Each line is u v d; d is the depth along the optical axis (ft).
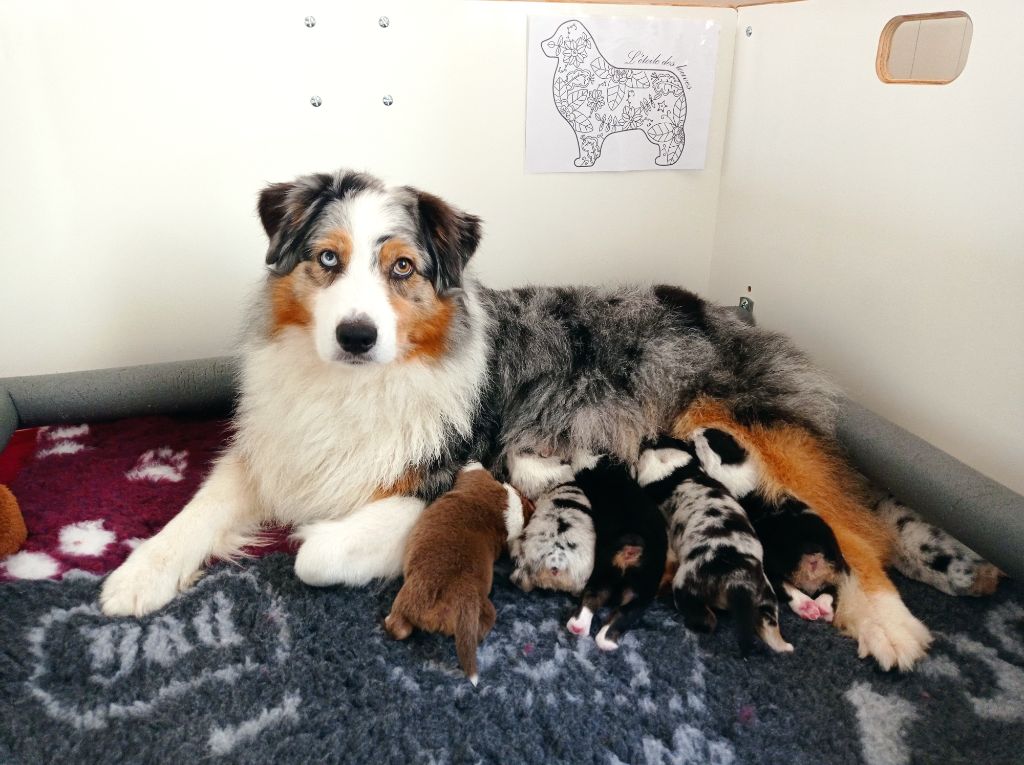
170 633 5.10
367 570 5.52
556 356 7.04
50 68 6.78
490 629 5.22
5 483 6.63
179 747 4.29
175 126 7.28
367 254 5.42
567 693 4.81
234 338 8.16
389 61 7.51
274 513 6.47
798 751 4.49
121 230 7.54
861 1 6.63
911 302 6.55
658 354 7.05
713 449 6.33
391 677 4.86
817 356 7.84
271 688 4.74
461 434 6.28
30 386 7.27
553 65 7.89
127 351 8.11
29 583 5.41
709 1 8.12
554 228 8.71
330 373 5.86
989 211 5.68
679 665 5.09
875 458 6.23
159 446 7.34
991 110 5.56
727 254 9.16
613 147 8.48
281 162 7.69
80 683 4.72
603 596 5.38
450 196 8.23
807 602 5.56
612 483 6.28
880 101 6.57
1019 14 5.27
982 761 4.42
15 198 7.13
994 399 5.90
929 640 5.21
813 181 7.52
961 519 5.42
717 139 8.87
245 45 7.14
